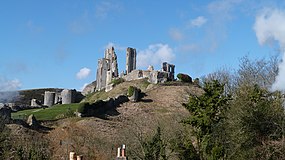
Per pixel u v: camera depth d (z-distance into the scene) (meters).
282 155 38.97
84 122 95.94
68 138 84.38
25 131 80.44
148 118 99.94
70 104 133.62
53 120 98.69
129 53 178.00
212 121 36.22
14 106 126.31
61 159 71.94
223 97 37.22
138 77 149.25
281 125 40.66
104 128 93.25
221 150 34.09
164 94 123.56
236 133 38.66
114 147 75.44
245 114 40.41
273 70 52.72
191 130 39.62
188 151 35.16
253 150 39.12
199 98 36.94
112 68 172.50
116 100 115.50
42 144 74.62
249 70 55.38
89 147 78.62
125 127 92.62
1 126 67.81
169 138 45.38
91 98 151.62
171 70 164.38
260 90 43.69
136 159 46.53
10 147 53.41
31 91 179.38
